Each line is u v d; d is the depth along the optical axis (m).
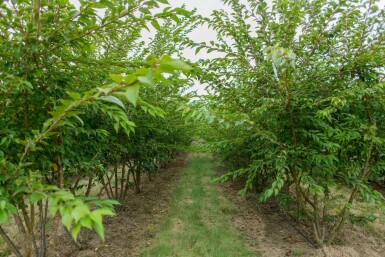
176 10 1.36
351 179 2.82
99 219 0.65
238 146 4.05
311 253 3.33
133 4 1.40
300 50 2.94
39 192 0.87
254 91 3.17
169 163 11.16
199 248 3.61
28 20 1.57
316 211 3.37
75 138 2.40
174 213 5.04
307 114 2.72
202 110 1.57
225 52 2.76
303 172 2.71
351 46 2.87
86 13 1.38
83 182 6.48
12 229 3.99
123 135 4.09
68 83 1.94
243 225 4.54
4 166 1.09
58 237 3.68
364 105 2.76
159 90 3.96
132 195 6.25
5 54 1.50
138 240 3.93
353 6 2.73
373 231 4.16
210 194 6.32
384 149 2.91
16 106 1.78
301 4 2.91
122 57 3.47
